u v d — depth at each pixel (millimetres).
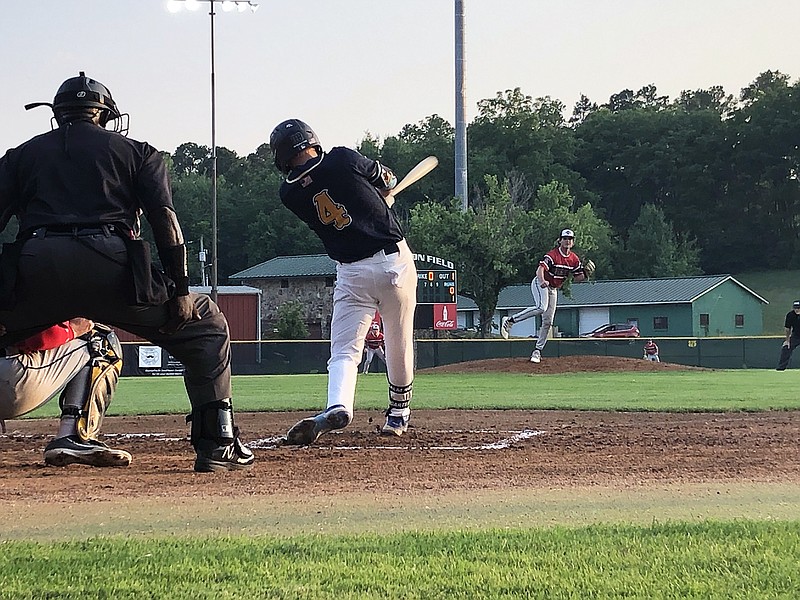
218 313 5426
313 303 58188
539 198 59781
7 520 4082
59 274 4574
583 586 2869
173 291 4898
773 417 9422
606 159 93500
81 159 4703
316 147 6477
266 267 60438
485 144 82500
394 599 2764
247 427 8711
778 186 89500
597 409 10492
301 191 6430
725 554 3229
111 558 3219
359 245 6449
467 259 40844
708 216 90188
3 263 4562
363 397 12891
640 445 6863
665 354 29234
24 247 4574
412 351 7164
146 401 12945
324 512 4293
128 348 26984
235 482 5113
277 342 28875
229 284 70188
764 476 5398
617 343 29484
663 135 92250
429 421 9094
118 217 4723
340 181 6367
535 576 2977
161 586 2891
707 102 116188
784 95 90688
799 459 6090
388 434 7363
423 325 32875
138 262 4672
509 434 7691
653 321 58906
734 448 6664
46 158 4711
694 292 58156
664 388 14844
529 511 4332
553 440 7207
